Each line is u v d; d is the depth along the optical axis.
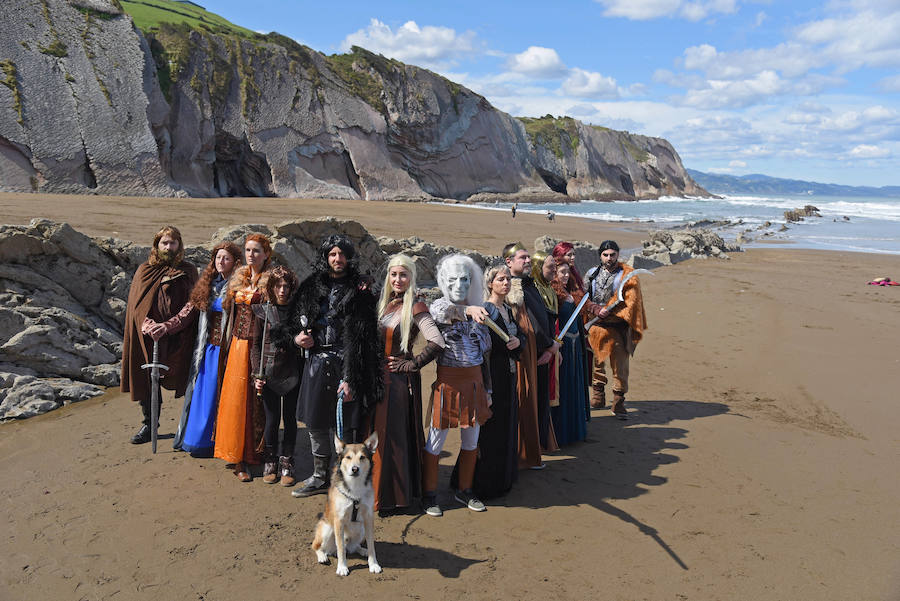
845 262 24.69
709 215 69.00
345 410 4.25
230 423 4.75
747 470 5.32
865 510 4.60
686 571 3.73
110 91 52.34
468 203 80.06
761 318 12.50
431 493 4.47
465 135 88.81
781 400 7.45
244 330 4.78
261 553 3.82
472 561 3.80
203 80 61.62
